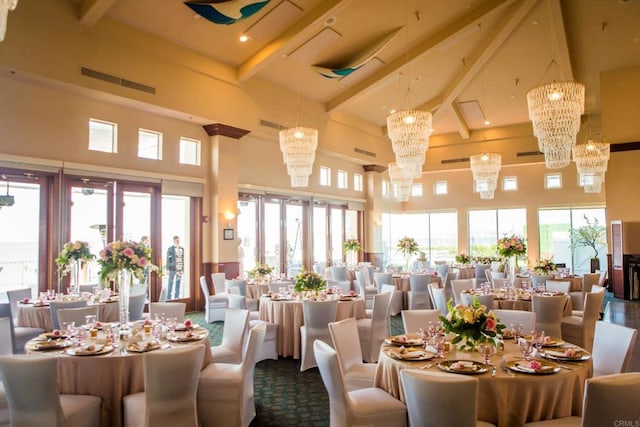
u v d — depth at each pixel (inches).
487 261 489.7
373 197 568.1
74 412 113.0
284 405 157.6
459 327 119.7
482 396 105.0
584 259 547.2
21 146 249.4
